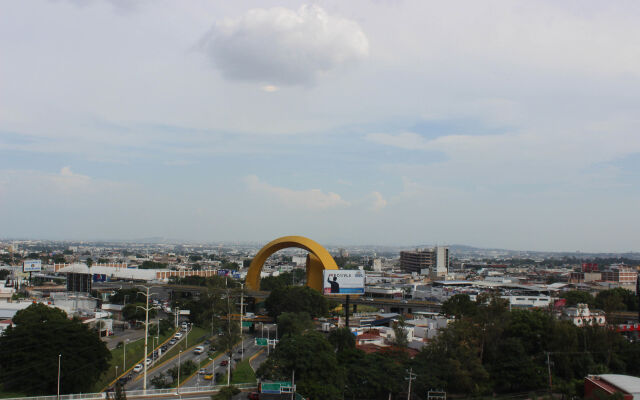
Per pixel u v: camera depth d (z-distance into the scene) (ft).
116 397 276.41
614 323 468.75
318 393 324.19
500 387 401.70
